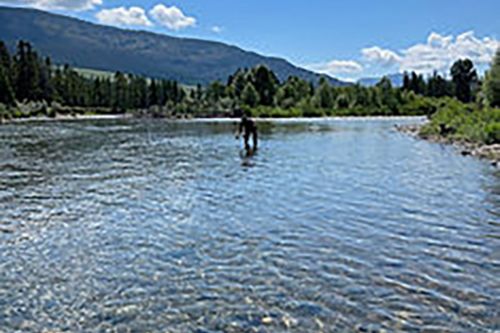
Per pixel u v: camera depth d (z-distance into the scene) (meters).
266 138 45.31
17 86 116.44
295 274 9.63
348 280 9.33
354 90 120.88
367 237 12.20
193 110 109.50
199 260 10.45
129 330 7.38
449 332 7.30
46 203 16.09
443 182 20.28
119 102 136.50
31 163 26.39
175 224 13.45
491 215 14.46
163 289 8.90
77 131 55.75
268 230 12.84
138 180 20.81
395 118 101.94
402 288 8.94
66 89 128.25
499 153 29.20
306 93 123.69
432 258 10.59
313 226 13.25
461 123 44.94
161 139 43.84
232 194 17.72
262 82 122.50
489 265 10.15
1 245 11.46
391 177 21.67
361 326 7.48
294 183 20.08
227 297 8.55
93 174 22.45
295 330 7.37
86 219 13.95
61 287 8.98
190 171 23.52
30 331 7.34
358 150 34.03
